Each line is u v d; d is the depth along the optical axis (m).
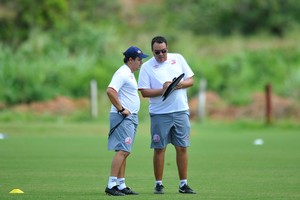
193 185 42.25
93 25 139.00
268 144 71.81
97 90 112.00
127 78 37.66
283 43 138.38
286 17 145.62
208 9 150.50
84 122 99.06
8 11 137.38
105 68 117.94
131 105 37.81
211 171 49.53
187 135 38.78
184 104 38.75
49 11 135.12
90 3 150.50
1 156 59.50
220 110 107.44
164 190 40.00
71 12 139.12
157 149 38.72
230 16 148.25
